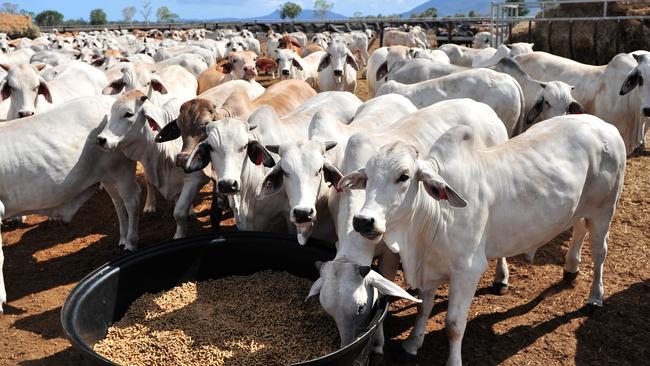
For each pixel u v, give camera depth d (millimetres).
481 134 5672
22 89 7852
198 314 4637
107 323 4633
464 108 5699
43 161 5723
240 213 5598
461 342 4703
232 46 20922
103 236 7199
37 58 15375
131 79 8312
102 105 6258
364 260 4160
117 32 38312
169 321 4566
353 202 4418
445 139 4137
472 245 4117
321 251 4852
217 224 6652
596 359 4527
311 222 4531
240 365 4012
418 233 4070
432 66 9039
